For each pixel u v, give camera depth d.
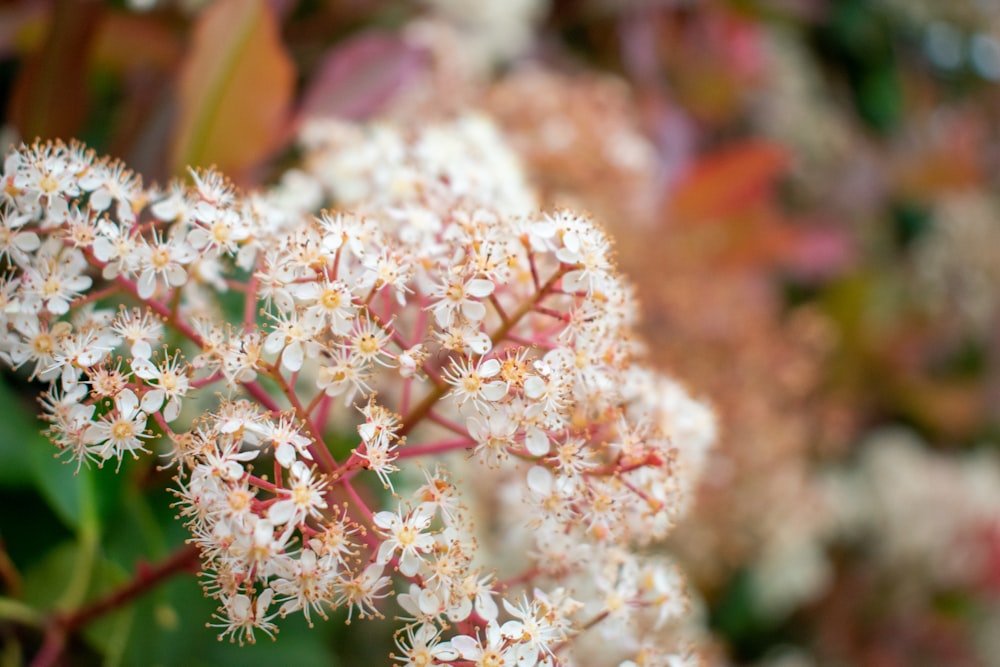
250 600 0.26
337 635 0.39
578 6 0.68
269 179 0.40
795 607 0.73
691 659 0.30
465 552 0.27
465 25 0.59
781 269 0.73
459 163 0.33
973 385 0.91
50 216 0.27
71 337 0.27
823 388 0.79
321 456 0.27
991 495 0.78
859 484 0.77
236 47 0.36
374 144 0.36
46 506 0.34
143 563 0.30
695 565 0.52
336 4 0.52
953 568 0.75
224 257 0.31
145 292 0.27
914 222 0.94
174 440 0.26
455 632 0.29
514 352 0.27
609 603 0.29
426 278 0.29
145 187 0.35
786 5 0.78
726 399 0.52
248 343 0.27
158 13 0.42
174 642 0.34
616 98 0.56
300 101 0.42
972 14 0.99
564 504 0.28
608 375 0.29
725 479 0.51
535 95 0.52
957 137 0.97
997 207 1.00
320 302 0.27
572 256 0.28
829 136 0.84
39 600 0.33
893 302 0.86
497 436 0.27
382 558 0.26
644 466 0.29
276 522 0.26
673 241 0.56
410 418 0.29
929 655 0.75
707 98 0.73
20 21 0.40
